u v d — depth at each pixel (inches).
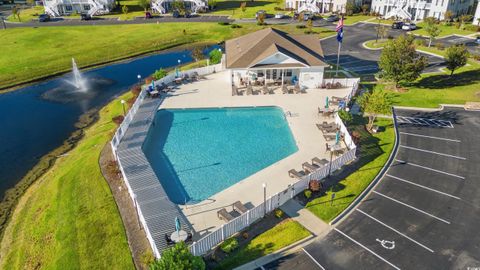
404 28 3002.0
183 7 3897.6
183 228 941.8
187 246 838.5
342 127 1379.2
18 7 4778.5
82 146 1440.7
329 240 905.5
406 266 832.3
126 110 1696.6
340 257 857.5
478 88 1802.4
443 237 910.4
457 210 1001.5
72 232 958.4
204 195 1077.8
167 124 1512.1
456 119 1517.0
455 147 1311.5
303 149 1296.8
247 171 1189.7
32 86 2139.5
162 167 1218.6
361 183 1108.5
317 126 1445.6
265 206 970.7
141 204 1029.2
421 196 1059.9
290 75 1860.2
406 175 1157.1
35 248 956.6
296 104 1649.9
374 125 1466.5
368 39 2778.1
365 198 1054.4
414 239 906.1
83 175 1187.9
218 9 4197.8
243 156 1275.8
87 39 2972.4
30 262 921.5
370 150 1289.4
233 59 1833.2
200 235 919.0
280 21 3462.1
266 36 1969.7
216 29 3235.7
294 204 1025.5
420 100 1690.5
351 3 3705.7
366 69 2132.1
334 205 1018.7
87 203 1058.1
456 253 863.1
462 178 1139.3
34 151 1466.5
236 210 1000.9
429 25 2615.7
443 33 2874.0
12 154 1448.1
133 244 908.0
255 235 919.7
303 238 908.0
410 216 981.8
